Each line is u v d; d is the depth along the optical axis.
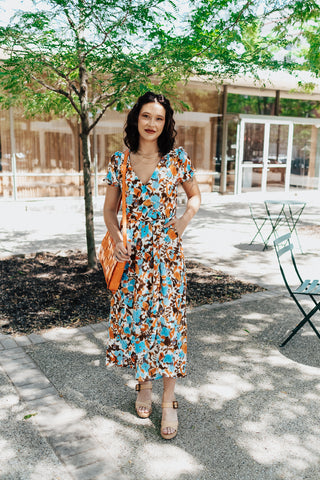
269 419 2.76
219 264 6.50
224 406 2.89
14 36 4.37
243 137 14.38
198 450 2.48
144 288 2.57
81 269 5.95
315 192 16.45
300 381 3.22
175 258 2.59
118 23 4.47
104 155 12.34
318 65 6.41
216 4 4.78
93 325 4.13
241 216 10.95
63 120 11.75
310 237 8.46
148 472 2.30
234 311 4.57
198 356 3.57
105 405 2.89
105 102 5.81
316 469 2.34
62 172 12.00
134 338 2.64
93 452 2.43
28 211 11.10
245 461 2.39
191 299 4.89
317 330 4.11
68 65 5.18
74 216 10.69
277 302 4.86
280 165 15.48
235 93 14.24
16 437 2.54
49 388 3.06
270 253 7.21
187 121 13.45
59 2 4.16
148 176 2.54
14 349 3.63
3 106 5.30
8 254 6.77
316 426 2.70
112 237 2.60
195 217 10.74
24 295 4.90
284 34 5.68
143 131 2.45
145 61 4.74
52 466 2.33
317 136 16.28
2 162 11.27
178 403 2.92
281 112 15.57
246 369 3.38
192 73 5.41
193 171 2.65
